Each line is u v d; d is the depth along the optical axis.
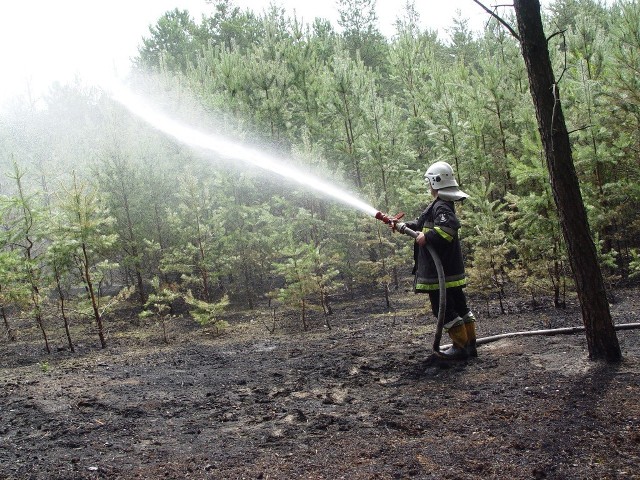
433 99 14.52
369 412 4.36
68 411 4.87
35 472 3.56
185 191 11.34
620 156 9.76
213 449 3.83
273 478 3.28
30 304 9.75
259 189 13.16
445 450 3.46
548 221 8.45
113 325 11.97
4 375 7.18
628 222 10.73
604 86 9.67
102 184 12.62
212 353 7.79
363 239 11.75
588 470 3.03
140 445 4.00
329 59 16.39
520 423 3.76
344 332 8.86
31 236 9.81
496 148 12.93
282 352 7.23
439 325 5.49
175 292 11.23
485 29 13.78
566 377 4.59
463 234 10.84
